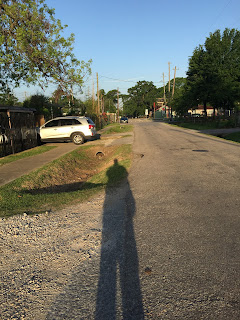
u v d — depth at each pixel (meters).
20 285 2.82
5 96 16.98
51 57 12.84
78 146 15.69
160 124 42.66
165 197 5.46
